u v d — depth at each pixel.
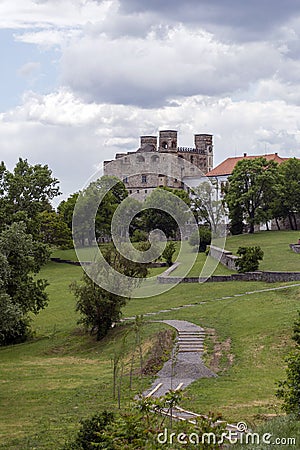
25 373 43.31
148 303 59.38
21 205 68.06
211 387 34.12
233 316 50.22
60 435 26.69
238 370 38.00
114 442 16.84
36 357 50.19
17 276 50.72
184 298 59.47
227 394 32.06
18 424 29.58
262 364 38.69
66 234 109.50
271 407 28.48
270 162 115.56
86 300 52.09
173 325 48.94
